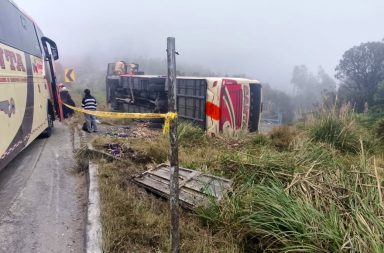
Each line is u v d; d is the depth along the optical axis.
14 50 6.31
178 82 11.18
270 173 5.00
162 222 4.06
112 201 4.53
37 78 8.38
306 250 3.19
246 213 3.99
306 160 5.43
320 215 3.56
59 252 3.75
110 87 17.48
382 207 3.57
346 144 7.68
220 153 6.77
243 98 10.23
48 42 10.31
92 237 3.62
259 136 8.67
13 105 5.99
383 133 8.73
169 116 2.89
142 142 7.89
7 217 4.52
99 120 13.20
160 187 5.08
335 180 4.42
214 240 3.76
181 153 7.02
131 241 3.69
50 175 6.27
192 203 4.48
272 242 3.56
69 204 4.98
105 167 5.94
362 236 3.21
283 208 3.76
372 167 5.22
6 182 5.88
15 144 6.08
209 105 9.88
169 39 2.76
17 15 6.93
